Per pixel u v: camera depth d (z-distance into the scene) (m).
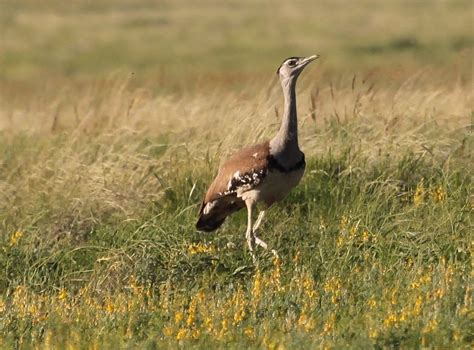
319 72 58.94
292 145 29.52
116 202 32.94
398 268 26.33
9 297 26.70
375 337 20.69
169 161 35.28
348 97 42.66
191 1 169.25
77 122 42.53
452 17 130.12
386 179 32.84
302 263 27.70
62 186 34.00
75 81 77.12
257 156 29.39
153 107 43.50
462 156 34.62
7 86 75.50
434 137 36.25
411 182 33.19
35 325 23.06
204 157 35.22
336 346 20.42
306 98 42.66
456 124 37.72
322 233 29.55
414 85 46.84
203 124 39.91
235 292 25.28
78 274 28.31
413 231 29.14
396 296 23.50
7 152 39.16
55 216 32.25
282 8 153.75
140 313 23.44
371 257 27.52
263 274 26.69
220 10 151.75
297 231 30.47
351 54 93.88
